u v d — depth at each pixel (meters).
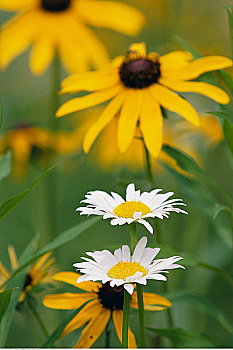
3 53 0.64
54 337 0.43
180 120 0.61
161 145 0.47
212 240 0.57
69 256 0.61
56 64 0.64
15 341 0.58
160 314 0.55
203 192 0.49
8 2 0.65
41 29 0.64
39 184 0.61
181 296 0.48
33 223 0.62
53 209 0.61
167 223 0.60
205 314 0.56
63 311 0.55
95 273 0.40
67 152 0.64
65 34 0.64
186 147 0.61
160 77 0.49
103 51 0.65
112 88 0.50
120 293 0.44
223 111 0.48
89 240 0.65
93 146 0.66
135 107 0.48
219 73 0.49
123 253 0.41
